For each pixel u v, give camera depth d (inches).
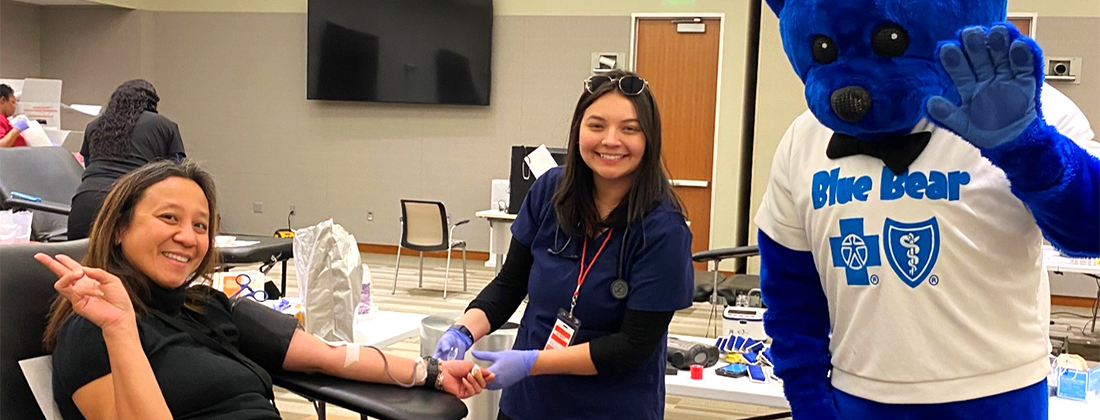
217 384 64.2
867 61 47.8
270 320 72.5
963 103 41.3
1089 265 178.5
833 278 54.6
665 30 310.7
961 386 50.1
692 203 312.8
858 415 53.8
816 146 55.8
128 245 63.4
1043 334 52.4
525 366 63.2
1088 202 43.8
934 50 46.8
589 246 65.0
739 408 155.4
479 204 338.0
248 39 355.3
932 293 49.8
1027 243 49.7
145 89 166.4
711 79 306.8
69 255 67.7
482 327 72.4
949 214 49.2
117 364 55.6
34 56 372.2
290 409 148.0
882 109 46.9
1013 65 39.6
